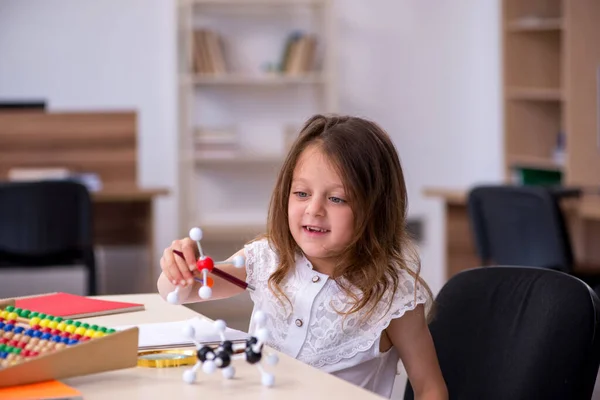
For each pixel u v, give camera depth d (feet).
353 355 5.27
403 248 5.49
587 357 5.30
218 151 20.42
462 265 17.21
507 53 20.12
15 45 20.31
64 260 15.48
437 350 5.97
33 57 20.40
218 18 21.13
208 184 21.58
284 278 5.46
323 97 21.17
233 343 5.12
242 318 18.13
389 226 5.35
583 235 17.07
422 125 22.31
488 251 14.25
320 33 21.34
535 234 13.35
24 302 6.32
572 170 17.97
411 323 5.31
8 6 20.25
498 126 22.27
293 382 4.38
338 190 5.12
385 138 5.38
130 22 20.75
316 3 20.94
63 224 14.90
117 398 4.11
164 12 20.88
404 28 22.11
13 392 4.01
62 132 17.37
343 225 5.13
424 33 22.20
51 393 4.00
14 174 16.84
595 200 15.93
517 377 5.50
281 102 21.59
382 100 22.12
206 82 20.71
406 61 22.16
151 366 4.66
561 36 20.15
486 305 5.88
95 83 20.70
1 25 20.22
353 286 5.31
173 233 21.26
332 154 5.13
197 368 4.41
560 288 5.54
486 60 22.27
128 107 20.86
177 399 4.09
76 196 14.92
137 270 21.06
